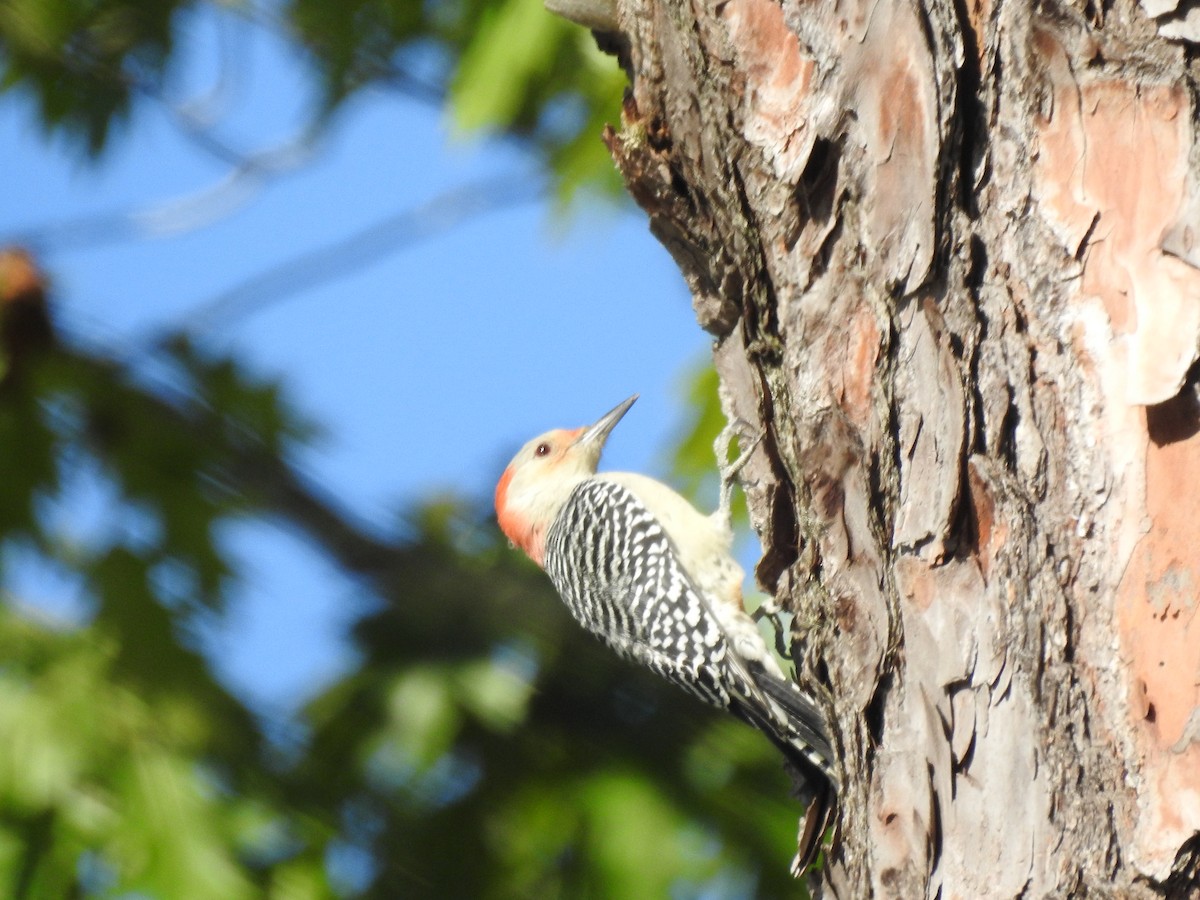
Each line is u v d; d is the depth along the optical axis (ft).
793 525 26.94
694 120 25.18
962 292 20.72
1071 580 19.34
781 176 23.12
